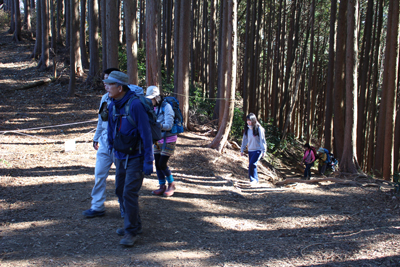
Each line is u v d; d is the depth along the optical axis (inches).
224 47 424.5
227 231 147.3
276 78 700.0
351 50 327.9
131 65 426.3
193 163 317.1
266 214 178.4
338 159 410.6
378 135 445.4
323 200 198.5
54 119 439.5
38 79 618.2
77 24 645.9
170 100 179.8
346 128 327.9
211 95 641.6
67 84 610.2
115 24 515.8
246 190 238.2
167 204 178.2
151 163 116.5
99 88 600.7
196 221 157.2
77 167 244.2
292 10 671.8
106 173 145.9
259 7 660.1
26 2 987.3
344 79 419.2
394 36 400.8
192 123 482.3
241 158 383.9
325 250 118.5
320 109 1075.3
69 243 119.2
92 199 157.6
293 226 155.3
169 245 125.2
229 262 111.1
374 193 207.2
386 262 104.2
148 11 398.3
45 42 673.6
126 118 117.0
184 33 422.0
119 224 140.3
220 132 378.0
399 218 153.1
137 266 104.8
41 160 258.4
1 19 1089.4
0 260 102.8
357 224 150.9
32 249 112.5
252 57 663.1
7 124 399.2
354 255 111.8
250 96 671.1
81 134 381.1
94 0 601.3
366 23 515.8
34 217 144.0
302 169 530.3
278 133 680.4
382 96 437.4
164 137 181.2
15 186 187.6
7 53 802.2
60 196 175.3
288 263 109.2
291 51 682.2
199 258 114.3
